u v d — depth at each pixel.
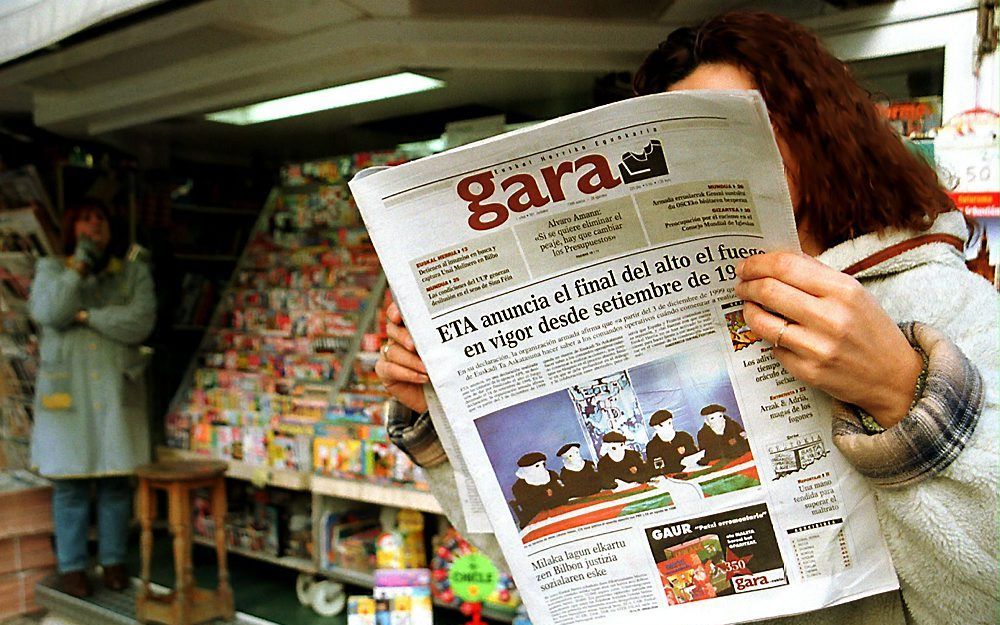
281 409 3.33
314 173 3.69
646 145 0.68
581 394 0.73
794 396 0.71
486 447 0.75
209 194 4.56
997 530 0.63
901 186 0.74
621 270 0.71
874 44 1.73
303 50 2.30
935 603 0.69
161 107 3.06
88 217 3.48
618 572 0.75
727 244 0.70
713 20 0.84
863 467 0.66
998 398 0.64
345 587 3.30
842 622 0.77
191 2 2.06
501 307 0.72
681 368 0.72
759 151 0.68
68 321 3.27
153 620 2.97
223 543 3.08
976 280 0.73
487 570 2.57
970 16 1.61
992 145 1.57
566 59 2.20
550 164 0.69
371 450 2.89
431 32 2.11
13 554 3.41
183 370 4.40
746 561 0.72
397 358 0.89
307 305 3.58
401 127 3.68
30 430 3.80
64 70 2.86
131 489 3.59
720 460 0.72
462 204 0.71
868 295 0.64
